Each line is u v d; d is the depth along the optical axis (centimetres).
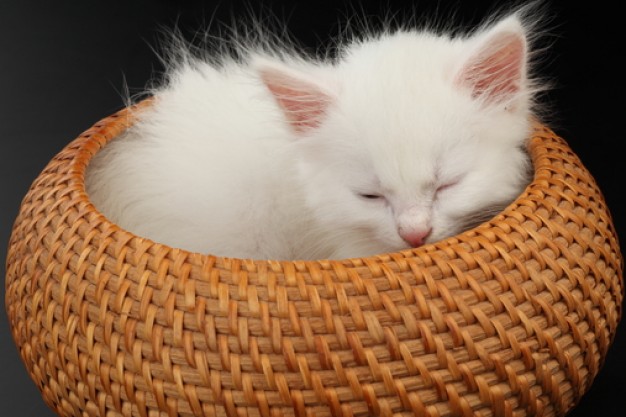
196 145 70
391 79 64
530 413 59
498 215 61
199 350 57
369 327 56
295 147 66
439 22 83
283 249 70
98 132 70
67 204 63
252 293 57
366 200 64
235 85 71
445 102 63
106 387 59
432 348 57
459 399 57
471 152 63
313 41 92
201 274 58
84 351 60
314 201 66
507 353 58
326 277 57
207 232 69
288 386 57
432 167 62
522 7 71
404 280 57
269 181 68
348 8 94
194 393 57
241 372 57
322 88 64
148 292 58
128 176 70
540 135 68
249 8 95
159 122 71
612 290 62
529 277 59
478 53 63
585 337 60
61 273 61
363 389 57
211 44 85
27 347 63
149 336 58
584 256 61
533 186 63
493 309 58
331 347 57
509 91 65
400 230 63
